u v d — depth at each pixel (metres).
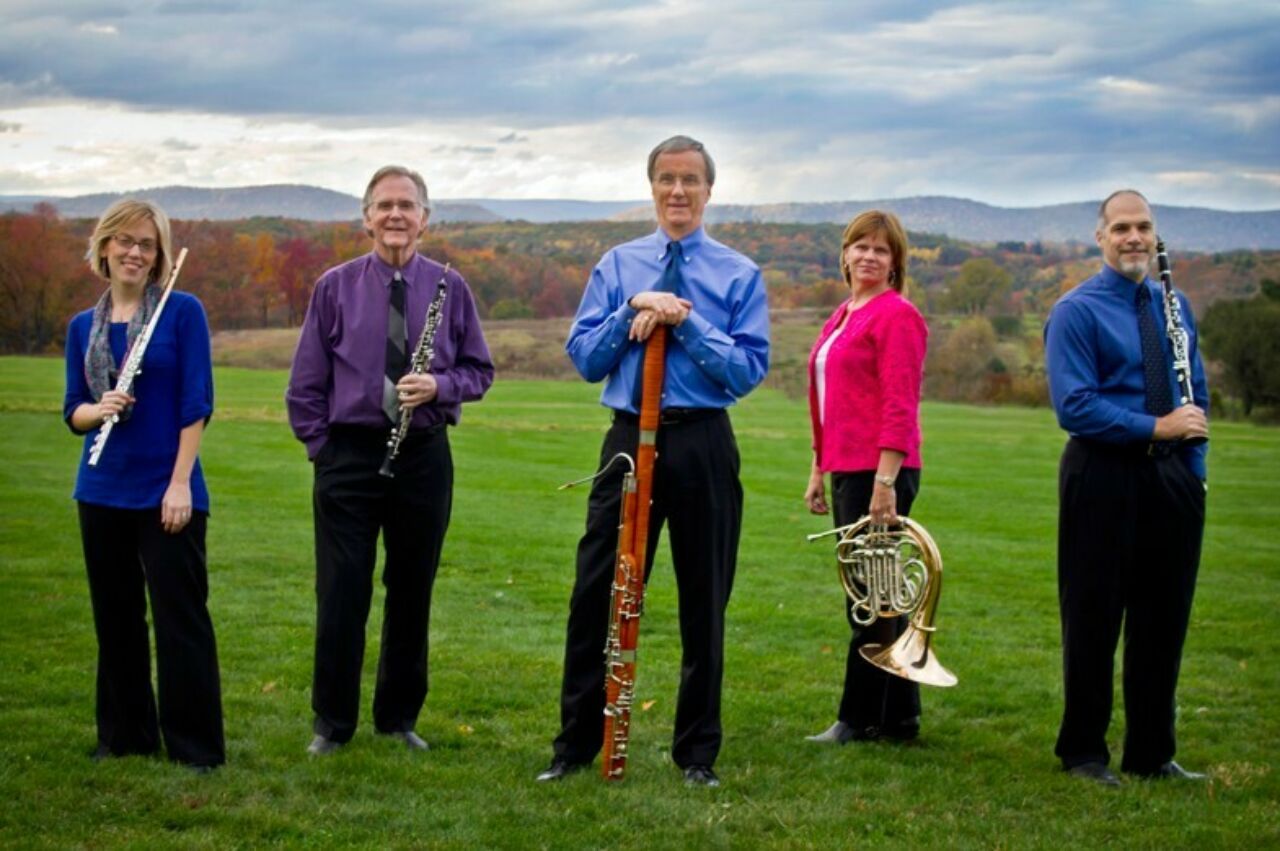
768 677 8.01
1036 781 5.71
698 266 5.68
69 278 65.00
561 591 11.50
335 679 5.86
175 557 5.38
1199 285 63.66
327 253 66.38
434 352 5.91
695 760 5.60
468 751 6.03
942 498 22.83
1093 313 5.69
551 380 65.44
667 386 5.48
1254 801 5.50
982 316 72.12
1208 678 8.36
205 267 65.31
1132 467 5.63
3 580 10.77
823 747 6.29
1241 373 55.62
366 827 4.86
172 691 5.45
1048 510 21.09
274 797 5.18
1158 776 5.85
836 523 6.33
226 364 59.69
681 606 5.65
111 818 4.84
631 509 5.40
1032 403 66.00
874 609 5.96
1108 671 5.77
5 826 4.71
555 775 5.56
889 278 6.32
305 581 11.45
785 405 55.00
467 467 26.05
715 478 5.52
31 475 20.08
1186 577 5.72
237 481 21.09
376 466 5.84
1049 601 11.70
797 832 4.93
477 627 9.49
